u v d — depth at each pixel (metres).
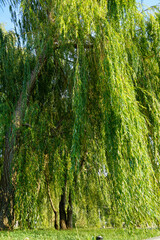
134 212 4.34
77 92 5.36
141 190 4.38
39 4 7.39
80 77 5.63
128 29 5.94
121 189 4.38
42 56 6.92
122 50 5.53
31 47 6.93
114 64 5.12
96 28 5.46
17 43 7.24
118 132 4.70
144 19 6.37
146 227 4.54
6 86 6.98
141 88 5.94
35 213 6.20
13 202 6.56
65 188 7.76
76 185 6.78
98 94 5.94
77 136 5.19
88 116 5.84
